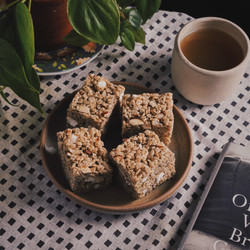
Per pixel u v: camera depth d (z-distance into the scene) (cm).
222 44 66
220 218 62
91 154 62
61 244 62
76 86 71
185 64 63
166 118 63
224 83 63
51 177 62
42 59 69
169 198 65
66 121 66
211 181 64
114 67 72
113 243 63
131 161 60
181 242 61
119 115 67
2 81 54
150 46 73
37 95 55
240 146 66
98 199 62
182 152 65
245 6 100
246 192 63
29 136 68
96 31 53
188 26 65
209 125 69
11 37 53
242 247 61
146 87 68
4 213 64
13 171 66
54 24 65
